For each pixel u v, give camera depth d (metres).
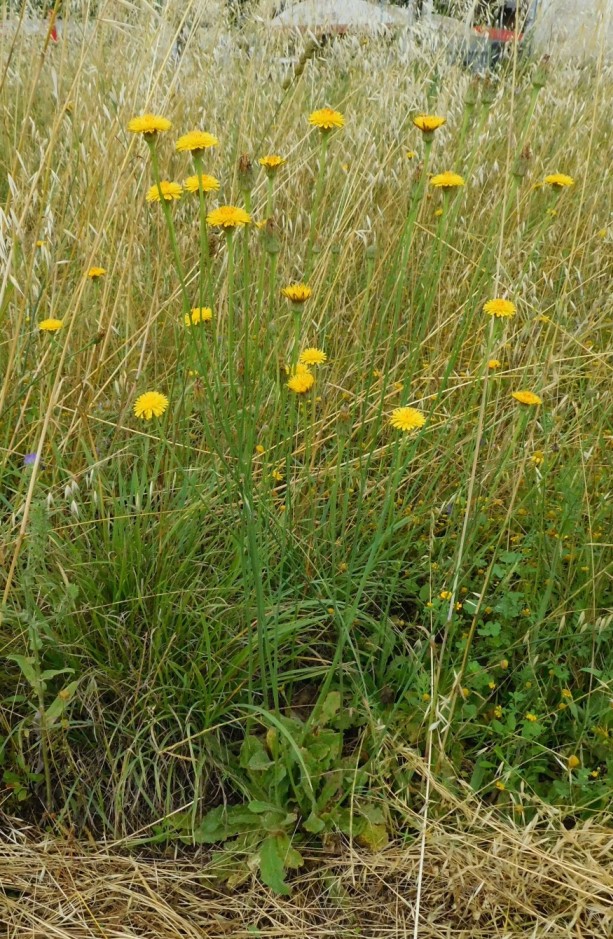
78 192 2.63
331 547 2.11
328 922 1.61
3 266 2.14
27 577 1.71
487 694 1.96
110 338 2.47
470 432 2.49
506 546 2.24
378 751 1.77
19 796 1.75
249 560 1.87
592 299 2.93
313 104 3.65
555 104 3.70
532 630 1.90
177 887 1.65
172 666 1.83
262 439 2.29
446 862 1.65
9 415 2.18
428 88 3.64
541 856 1.61
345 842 1.72
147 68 2.52
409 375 2.22
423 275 2.66
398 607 2.18
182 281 1.80
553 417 2.35
